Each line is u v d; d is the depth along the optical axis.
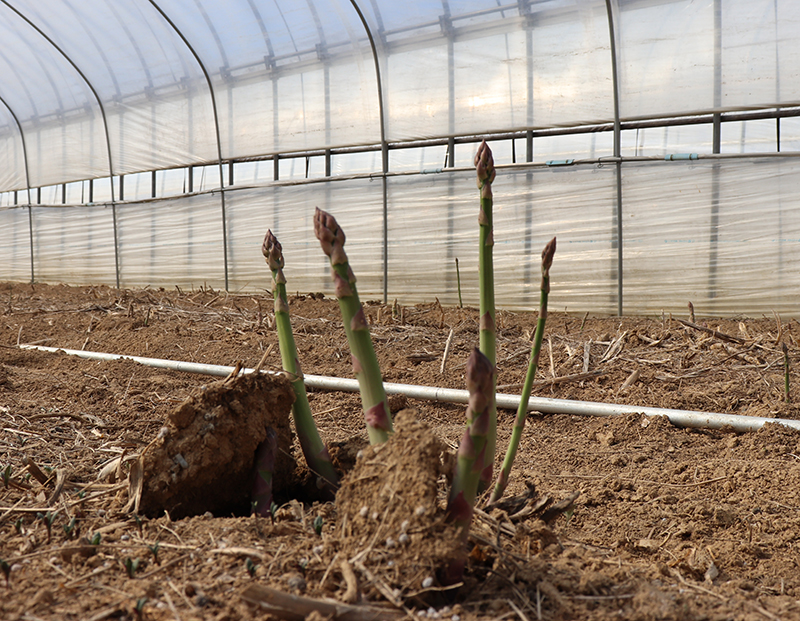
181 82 9.89
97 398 3.51
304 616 1.26
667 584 1.67
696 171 6.73
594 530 2.21
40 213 12.52
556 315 7.28
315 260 9.03
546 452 3.01
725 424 3.16
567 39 7.04
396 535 1.39
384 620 1.28
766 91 6.29
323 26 8.32
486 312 1.60
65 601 1.38
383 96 8.19
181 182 10.65
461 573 1.43
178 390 3.84
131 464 1.98
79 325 6.46
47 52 10.62
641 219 6.98
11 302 8.02
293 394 2.02
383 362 4.61
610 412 3.44
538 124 7.33
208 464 1.90
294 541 1.63
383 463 1.50
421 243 8.18
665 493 2.47
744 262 6.63
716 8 6.38
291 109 8.98
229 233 9.78
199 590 1.40
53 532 1.77
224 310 7.26
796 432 2.99
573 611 1.40
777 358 4.34
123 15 9.30
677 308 6.92
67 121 11.70
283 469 2.14
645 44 6.71
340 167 9.28
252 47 9.02
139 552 1.59
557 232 7.39
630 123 6.99
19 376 3.92
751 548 2.03
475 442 1.36
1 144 13.16
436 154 8.62
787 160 6.38
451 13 7.56
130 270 11.17
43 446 2.65
